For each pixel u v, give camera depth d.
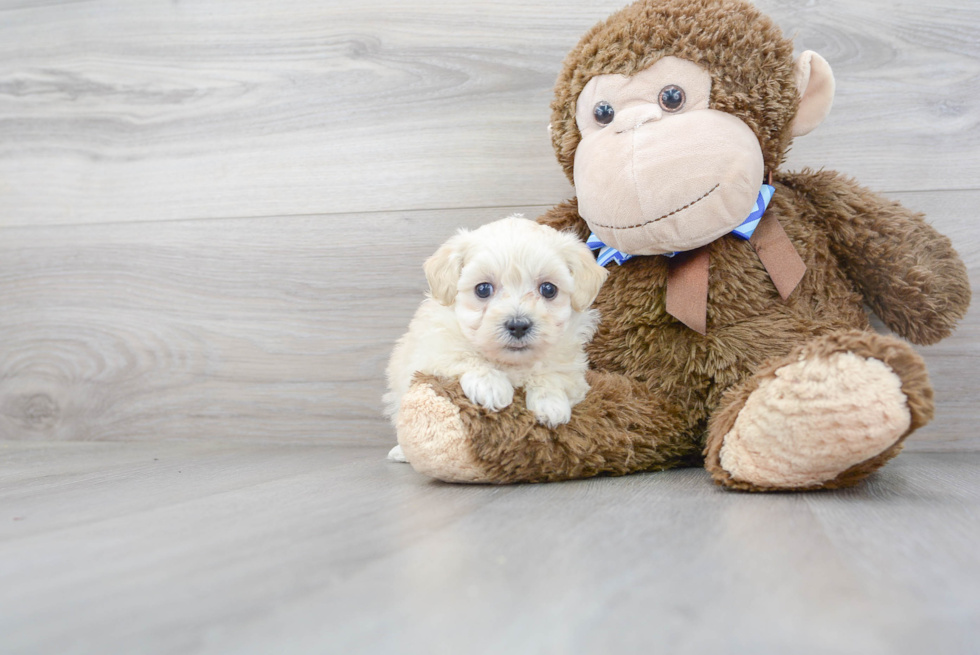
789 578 0.67
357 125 1.97
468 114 1.92
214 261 2.05
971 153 1.71
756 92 1.35
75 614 0.61
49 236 2.15
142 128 2.10
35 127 2.15
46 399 2.15
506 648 0.53
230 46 2.04
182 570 0.73
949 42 1.72
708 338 1.41
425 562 0.74
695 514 0.97
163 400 2.08
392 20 1.95
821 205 1.52
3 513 1.05
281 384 2.01
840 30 1.74
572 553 0.77
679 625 0.57
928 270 1.45
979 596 0.62
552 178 1.89
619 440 1.31
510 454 1.25
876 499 1.08
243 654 0.52
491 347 1.28
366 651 0.52
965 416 1.71
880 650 0.52
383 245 1.96
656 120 1.33
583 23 1.86
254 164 2.03
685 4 1.38
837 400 1.05
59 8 2.14
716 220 1.32
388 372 1.67
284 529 0.91
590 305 1.45
